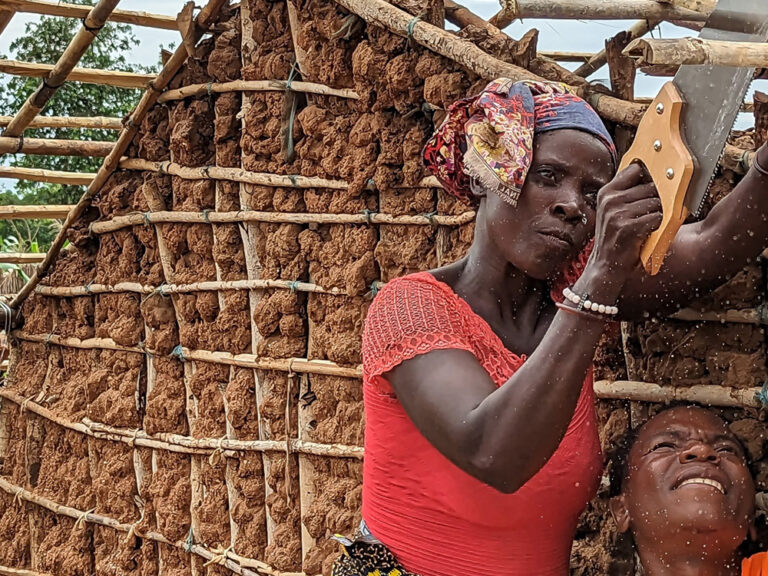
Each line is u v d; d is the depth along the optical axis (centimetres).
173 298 446
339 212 353
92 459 508
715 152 153
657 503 221
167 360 452
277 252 382
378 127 334
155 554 466
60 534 532
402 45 318
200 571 435
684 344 254
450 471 198
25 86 1151
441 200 323
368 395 206
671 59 141
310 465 374
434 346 185
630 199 165
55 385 558
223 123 407
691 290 225
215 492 419
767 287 242
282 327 383
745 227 213
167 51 446
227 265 414
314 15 353
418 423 185
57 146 565
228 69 408
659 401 260
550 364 166
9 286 689
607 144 196
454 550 203
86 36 450
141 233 460
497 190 191
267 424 392
